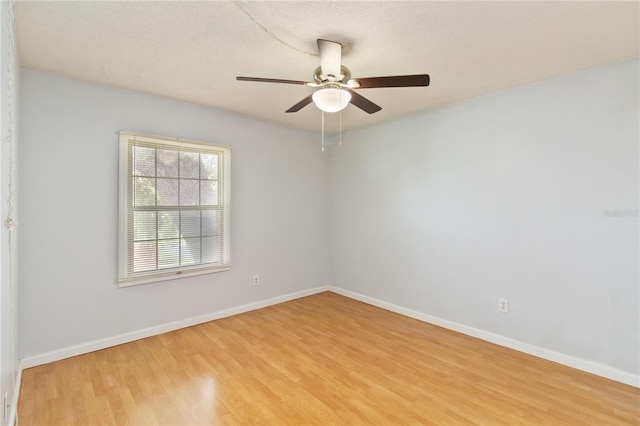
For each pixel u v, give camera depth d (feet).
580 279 8.09
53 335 8.37
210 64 7.77
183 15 5.78
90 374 7.74
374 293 13.26
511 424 6.07
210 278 11.37
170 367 8.12
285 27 6.14
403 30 6.21
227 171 11.62
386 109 11.26
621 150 7.47
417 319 11.64
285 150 13.60
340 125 13.41
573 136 8.14
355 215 14.05
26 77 7.92
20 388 7.10
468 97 10.00
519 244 9.12
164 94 9.84
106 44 6.82
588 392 7.09
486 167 9.77
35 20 5.91
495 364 8.34
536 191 8.78
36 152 8.07
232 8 5.56
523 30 6.21
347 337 10.03
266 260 13.03
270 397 6.89
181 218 10.62
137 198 9.66
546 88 8.57
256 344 9.48
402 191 12.17
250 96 10.03
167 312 10.37
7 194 5.34
